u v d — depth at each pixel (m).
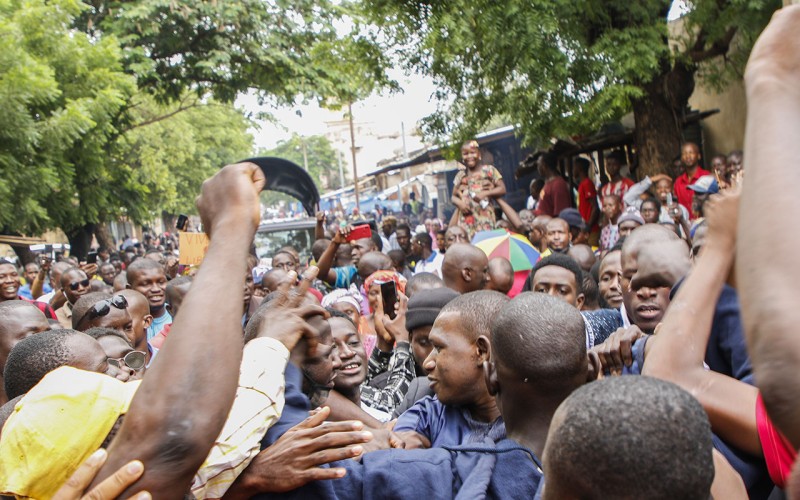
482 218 8.59
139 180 30.77
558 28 9.29
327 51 13.08
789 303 0.99
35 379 2.65
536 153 15.31
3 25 13.44
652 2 9.55
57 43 15.30
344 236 6.59
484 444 2.10
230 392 1.57
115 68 16.64
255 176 1.86
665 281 3.21
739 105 12.76
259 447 1.93
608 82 9.61
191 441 1.51
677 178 10.02
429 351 3.59
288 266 8.58
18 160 14.62
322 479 1.87
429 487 1.97
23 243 13.73
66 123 14.67
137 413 1.53
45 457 1.59
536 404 2.09
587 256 6.57
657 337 1.90
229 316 1.63
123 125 20.02
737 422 1.83
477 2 9.45
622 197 10.77
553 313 2.09
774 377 0.99
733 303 2.32
